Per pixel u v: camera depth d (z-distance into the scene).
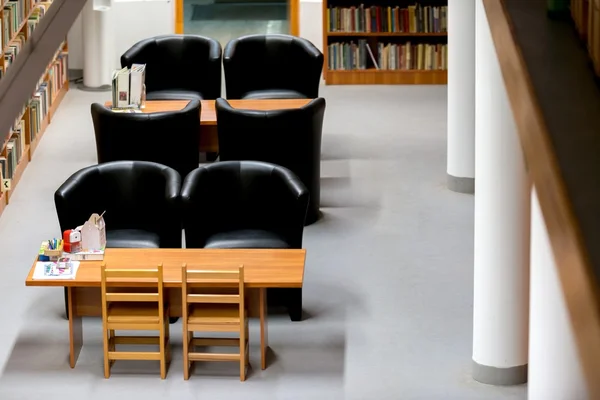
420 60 13.12
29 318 7.29
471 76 9.37
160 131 8.51
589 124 1.99
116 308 6.56
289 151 8.53
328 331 7.12
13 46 9.41
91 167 7.52
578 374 4.90
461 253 8.38
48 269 6.51
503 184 6.09
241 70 10.80
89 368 6.65
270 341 6.97
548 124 1.99
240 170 7.57
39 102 10.84
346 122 11.68
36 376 6.57
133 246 7.28
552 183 1.89
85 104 12.15
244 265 6.63
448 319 7.30
